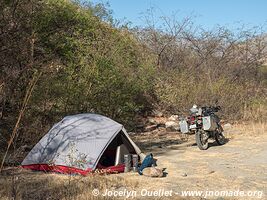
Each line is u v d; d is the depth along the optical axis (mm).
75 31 13641
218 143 11531
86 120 8594
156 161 9203
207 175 7844
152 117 16172
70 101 11648
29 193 6352
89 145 7867
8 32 9875
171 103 16766
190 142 12133
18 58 10188
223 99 16531
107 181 7078
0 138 9898
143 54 17125
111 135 8062
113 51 13930
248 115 16406
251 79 18469
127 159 8094
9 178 7289
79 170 7527
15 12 10156
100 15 15641
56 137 8305
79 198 6055
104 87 12555
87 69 12281
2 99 9906
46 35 12062
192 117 10977
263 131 13719
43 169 7941
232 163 8992
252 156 9797
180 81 17250
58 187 6645
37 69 10898
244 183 7258
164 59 18406
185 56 18734
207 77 17703
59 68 11516
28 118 10352
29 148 9617
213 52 18672
